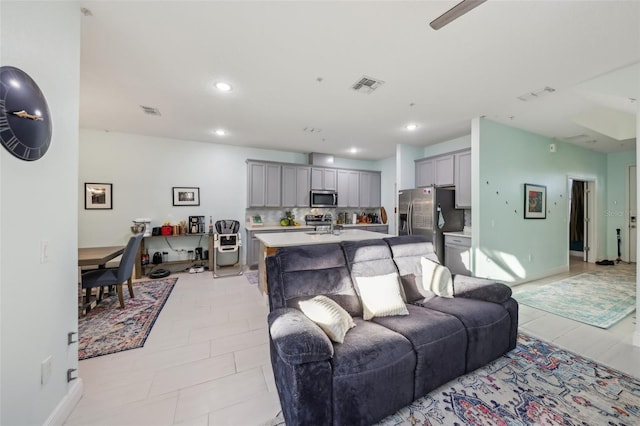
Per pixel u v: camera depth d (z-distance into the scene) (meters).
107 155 4.45
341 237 3.54
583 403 1.58
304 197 5.74
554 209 4.66
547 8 1.65
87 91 2.85
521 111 3.40
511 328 2.12
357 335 1.61
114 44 2.04
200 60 2.27
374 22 1.80
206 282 4.23
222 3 1.63
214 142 5.13
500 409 1.53
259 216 5.57
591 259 5.68
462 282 2.37
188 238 5.05
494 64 2.31
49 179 1.33
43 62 1.28
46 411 1.31
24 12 1.16
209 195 5.18
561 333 2.48
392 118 3.70
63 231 1.45
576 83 2.65
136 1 1.61
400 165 5.13
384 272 2.27
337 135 4.57
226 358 2.09
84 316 2.85
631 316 2.87
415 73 2.48
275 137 4.73
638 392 1.68
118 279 3.04
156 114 3.57
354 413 1.36
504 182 3.91
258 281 4.02
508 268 3.96
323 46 2.07
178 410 1.54
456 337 1.76
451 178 4.51
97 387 1.72
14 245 1.11
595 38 1.95
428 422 1.44
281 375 1.43
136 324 2.67
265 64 2.33
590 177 5.40
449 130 4.24
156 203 4.78
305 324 1.48
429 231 4.37
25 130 1.14
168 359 2.07
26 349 1.18
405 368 1.52
